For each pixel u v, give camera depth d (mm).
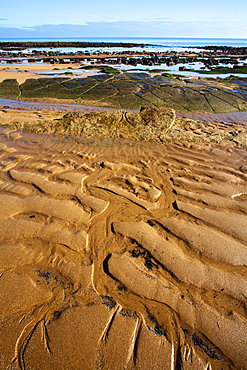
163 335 2135
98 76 14523
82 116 7023
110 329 2156
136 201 3820
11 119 7723
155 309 2332
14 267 2721
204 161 5086
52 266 2748
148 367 1930
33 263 2777
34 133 6559
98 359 1964
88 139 6133
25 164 4910
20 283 2541
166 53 43562
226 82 13547
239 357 2014
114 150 5566
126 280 2592
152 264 2781
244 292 2479
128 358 1974
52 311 2293
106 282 2580
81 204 3721
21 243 3025
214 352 2043
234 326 2199
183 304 2371
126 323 2207
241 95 10742
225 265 2752
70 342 2061
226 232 3189
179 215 3521
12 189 4047
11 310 2303
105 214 3539
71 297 2424
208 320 2244
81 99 10711
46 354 1988
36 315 2260
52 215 3469
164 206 3723
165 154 5406
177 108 9547
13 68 19281
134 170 4727
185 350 2047
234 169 4773
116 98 10648
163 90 11312
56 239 3084
